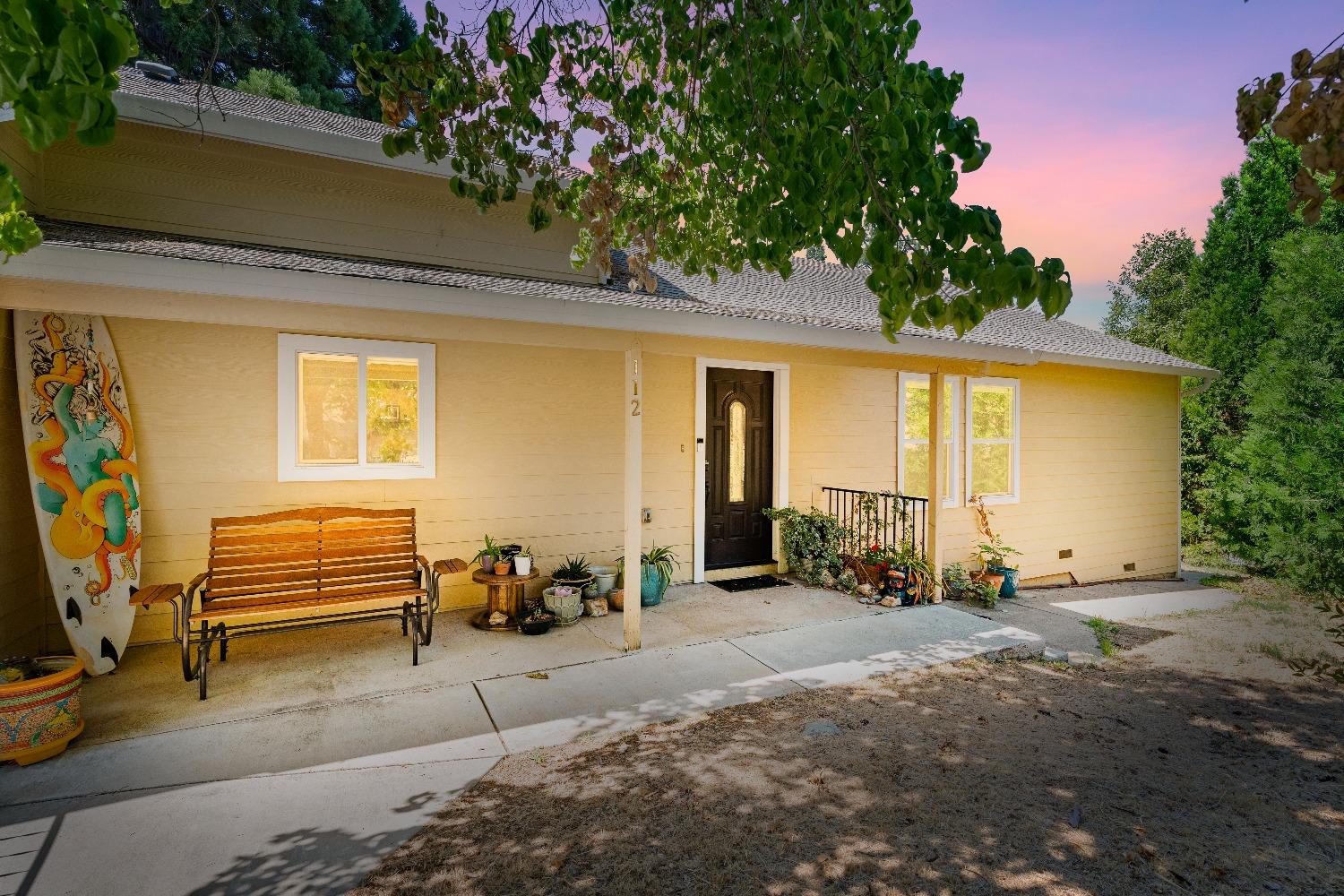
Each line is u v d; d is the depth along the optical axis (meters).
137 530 4.72
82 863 2.52
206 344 5.03
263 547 4.69
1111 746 3.72
